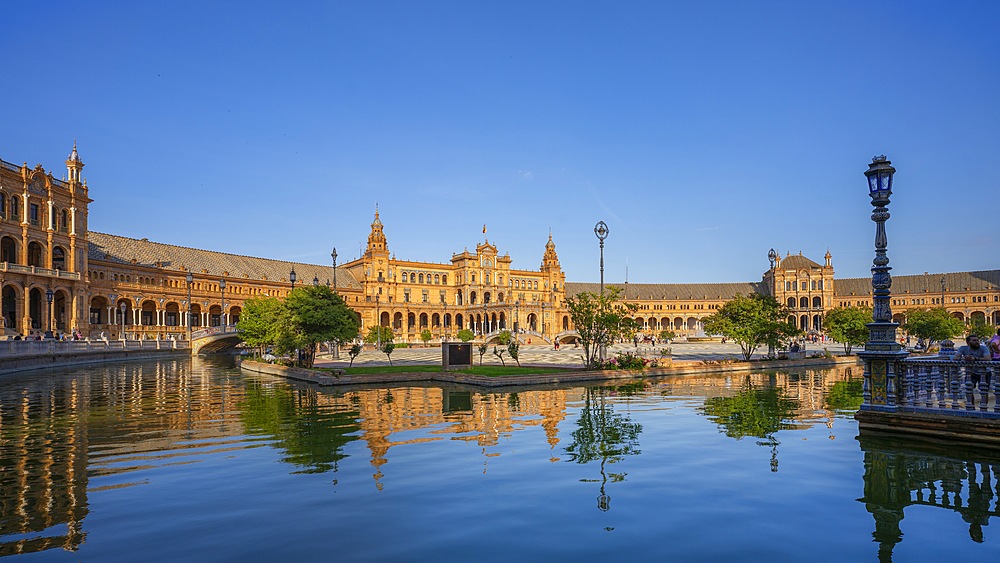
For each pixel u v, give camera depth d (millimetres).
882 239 15586
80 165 82062
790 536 8633
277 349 50812
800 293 169750
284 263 135125
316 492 10938
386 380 33906
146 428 18266
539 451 14258
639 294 186000
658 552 8062
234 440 16125
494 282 154250
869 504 10016
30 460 13773
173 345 73375
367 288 139500
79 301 80438
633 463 12922
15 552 8203
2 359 42094
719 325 47156
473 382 31953
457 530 8922
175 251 113125
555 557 7906
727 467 12484
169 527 9164
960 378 14586
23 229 71062
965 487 10891
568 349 91875
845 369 44812
